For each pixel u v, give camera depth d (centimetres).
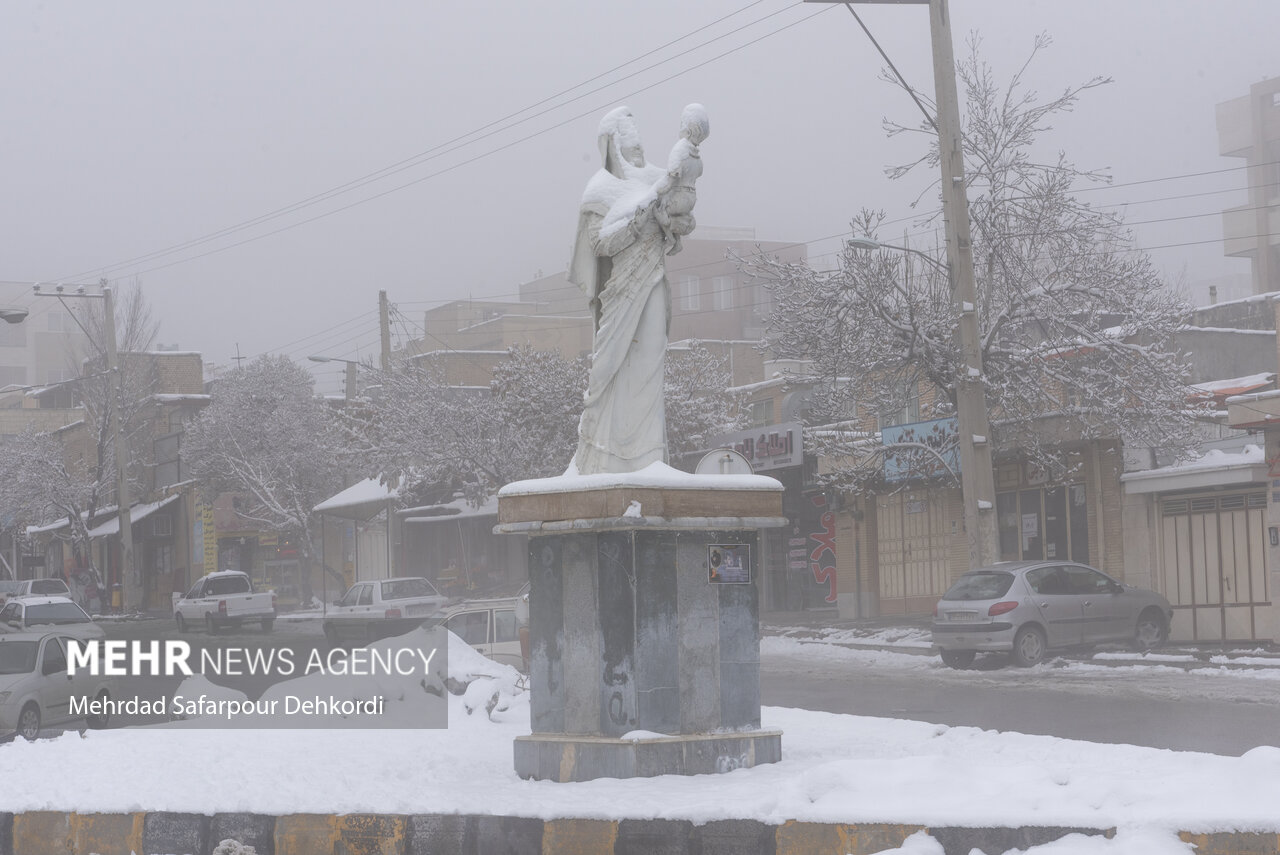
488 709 1207
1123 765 757
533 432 3797
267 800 750
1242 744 1188
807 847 624
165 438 6669
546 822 670
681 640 796
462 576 4531
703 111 843
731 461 1027
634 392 835
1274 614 2242
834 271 2627
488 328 8338
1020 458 2898
